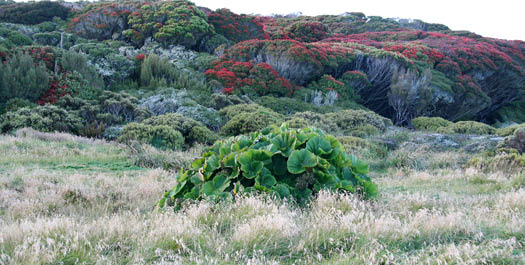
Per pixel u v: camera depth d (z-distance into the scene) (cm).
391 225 394
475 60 4172
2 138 1282
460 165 1255
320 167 552
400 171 1143
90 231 385
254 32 4309
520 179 784
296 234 375
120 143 1412
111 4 3838
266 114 1845
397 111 3416
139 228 394
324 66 3397
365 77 3406
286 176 554
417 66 3622
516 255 335
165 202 537
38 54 2269
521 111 4650
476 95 3828
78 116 1808
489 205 569
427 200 582
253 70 2886
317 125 1934
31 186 727
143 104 2108
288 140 568
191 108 2002
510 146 1401
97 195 670
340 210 429
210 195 503
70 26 3825
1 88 1911
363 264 316
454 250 328
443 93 3466
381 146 1562
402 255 341
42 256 305
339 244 355
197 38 3641
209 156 577
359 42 4522
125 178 892
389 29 6066
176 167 1113
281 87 2870
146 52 3195
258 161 527
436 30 6938
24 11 4159
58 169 973
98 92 2214
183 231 373
